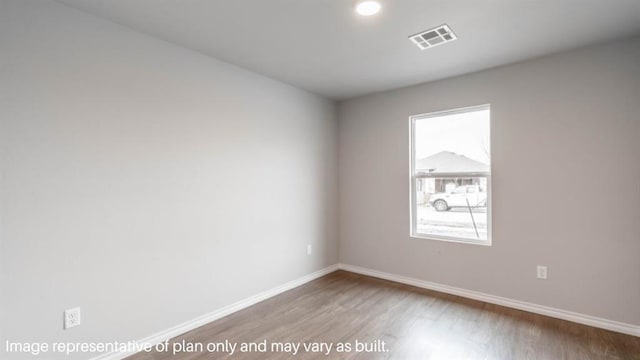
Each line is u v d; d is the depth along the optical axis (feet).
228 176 9.80
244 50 8.95
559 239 9.24
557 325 8.81
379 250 13.21
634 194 8.20
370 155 13.39
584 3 6.57
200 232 9.02
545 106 9.42
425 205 12.14
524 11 6.88
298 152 12.43
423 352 7.48
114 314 7.23
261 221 10.89
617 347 7.65
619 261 8.39
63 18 6.53
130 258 7.52
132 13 6.93
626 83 8.29
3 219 5.78
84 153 6.81
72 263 6.61
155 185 8.02
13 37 5.92
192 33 7.91
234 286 9.93
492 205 10.38
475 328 8.67
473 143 11.05
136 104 7.68
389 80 11.56
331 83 11.91
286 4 6.62
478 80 10.64
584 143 8.84
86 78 6.84
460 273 11.11
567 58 9.07
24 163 6.02
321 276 13.47
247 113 10.43
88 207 6.85
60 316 6.43
